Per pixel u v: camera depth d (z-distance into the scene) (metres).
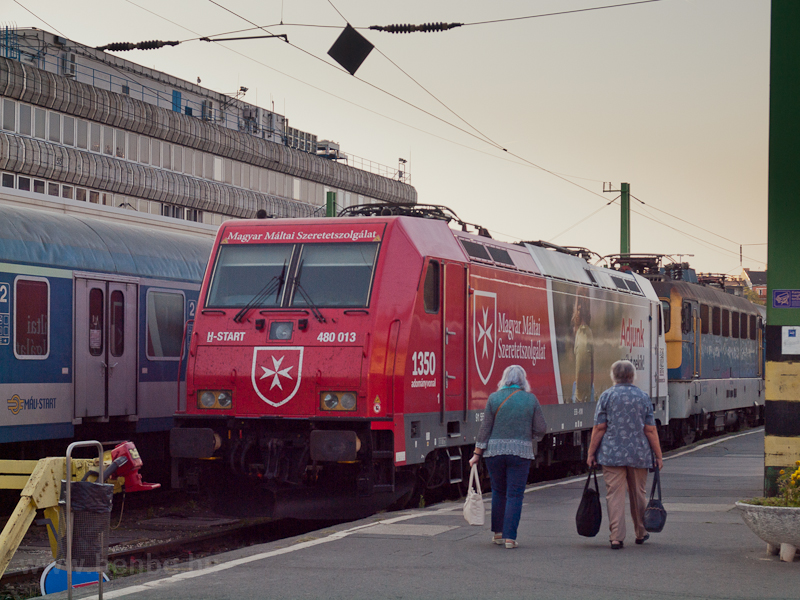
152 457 16.27
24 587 9.74
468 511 9.46
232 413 12.40
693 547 9.34
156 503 15.86
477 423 14.17
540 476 19.70
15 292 13.13
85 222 15.12
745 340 33.22
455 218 14.76
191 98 73.94
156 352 15.81
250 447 12.38
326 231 12.85
